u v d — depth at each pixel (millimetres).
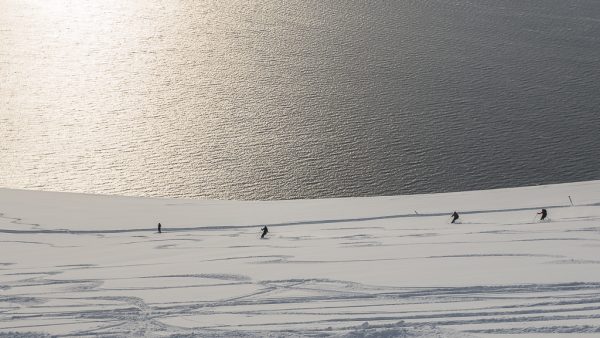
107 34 111438
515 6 128000
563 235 30422
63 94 84250
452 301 20922
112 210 45562
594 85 91000
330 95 86688
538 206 40000
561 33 113250
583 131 74312
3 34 108812
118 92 85938
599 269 23094
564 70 97000
